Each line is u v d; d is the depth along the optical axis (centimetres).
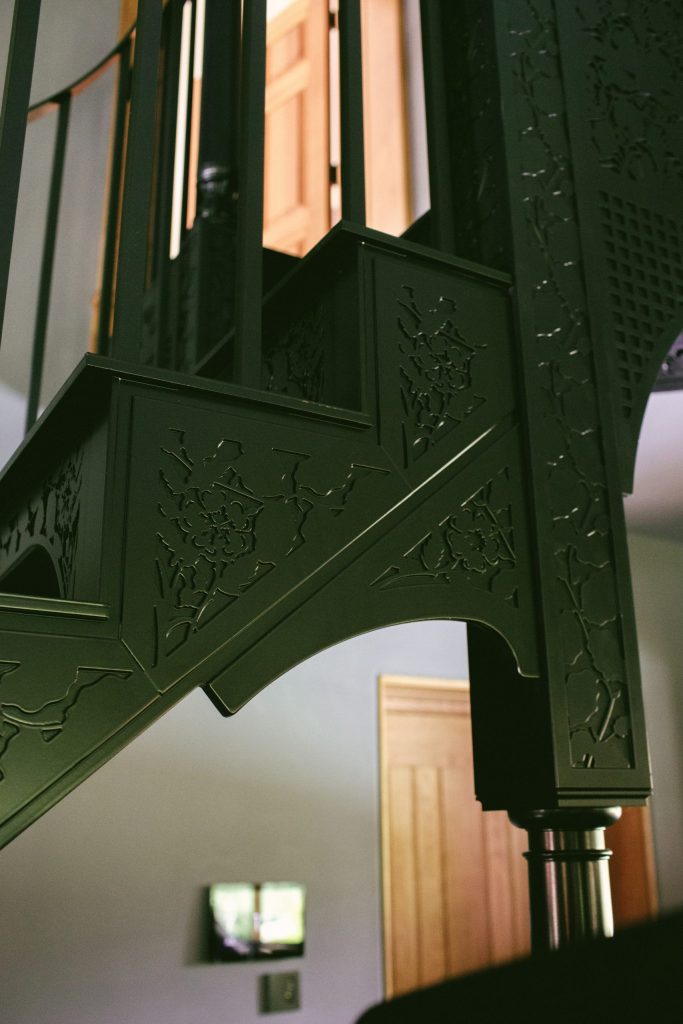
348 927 329
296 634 121
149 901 297
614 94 198
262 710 334
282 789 330
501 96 174
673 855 425
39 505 145
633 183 194
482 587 142
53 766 100
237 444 125
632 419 176
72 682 104
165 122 265
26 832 285
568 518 155
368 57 370
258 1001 306
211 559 118
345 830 338
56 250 330
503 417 155
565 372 164
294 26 380
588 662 149
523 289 162
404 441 141
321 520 128
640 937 20
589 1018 20
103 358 116
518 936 380
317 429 133
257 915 312
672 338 188
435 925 360
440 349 151
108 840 296
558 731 143
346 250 150
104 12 366
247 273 141
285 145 370
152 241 293
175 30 272
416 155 353
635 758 149
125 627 109
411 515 138
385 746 355
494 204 170
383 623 129
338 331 148
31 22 137
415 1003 24
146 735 312
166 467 118
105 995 283
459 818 381
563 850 145
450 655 384
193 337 235
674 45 213
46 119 340
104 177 350
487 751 153
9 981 271
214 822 314
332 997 320
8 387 307
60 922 282
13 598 103
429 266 154
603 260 182
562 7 191
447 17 192
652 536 470
